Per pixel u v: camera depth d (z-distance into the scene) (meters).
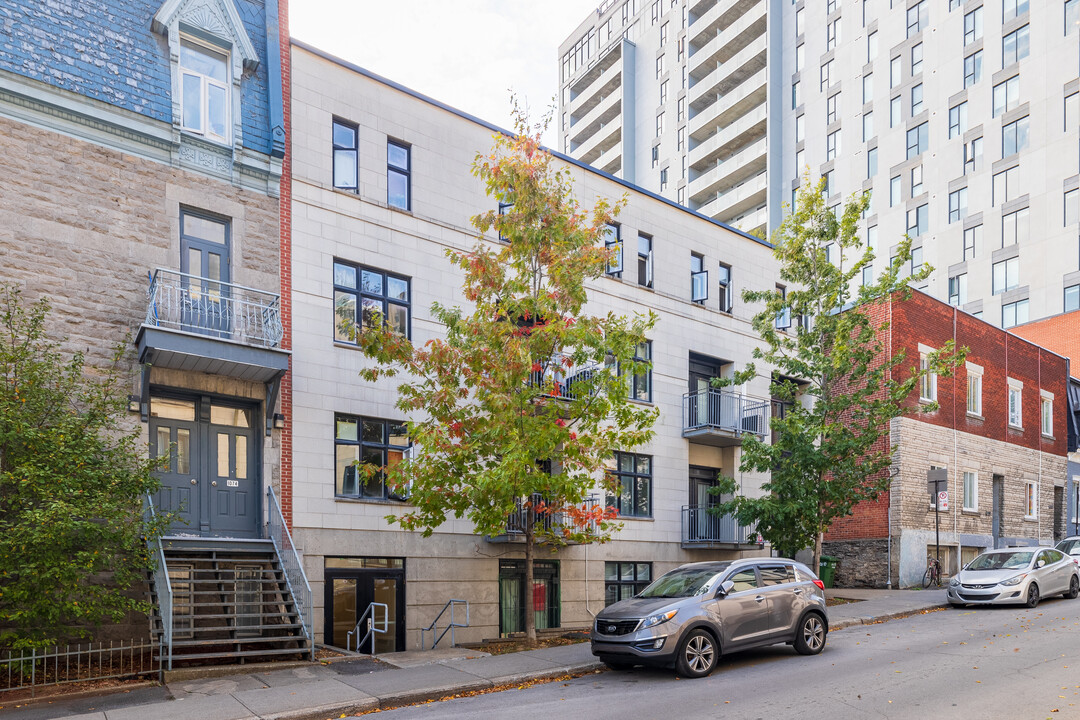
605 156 76.94
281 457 16.03
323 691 11.34
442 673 12.52
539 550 20.06
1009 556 20.89
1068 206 45.62
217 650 14.06
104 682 11.77
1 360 11.88
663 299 23.81
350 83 18.09
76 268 14.12
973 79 51.12
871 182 56.16
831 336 21.62
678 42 69.88
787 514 20.98
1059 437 35.81
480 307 15.27
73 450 11.62
